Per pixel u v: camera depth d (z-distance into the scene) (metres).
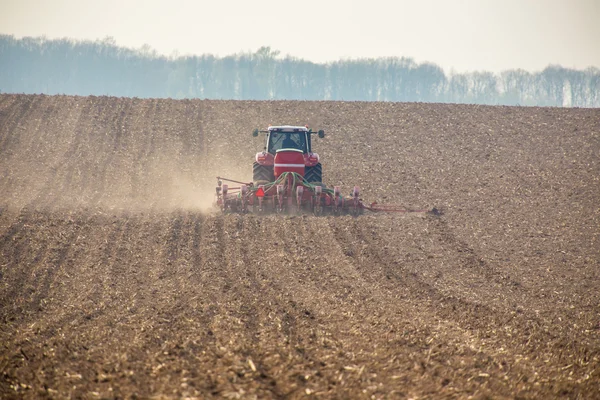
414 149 100.50
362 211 64.38
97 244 51.59
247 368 27.03
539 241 56.38
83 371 27.25
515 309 38.41
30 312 37.25
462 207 69.62
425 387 25.52
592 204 71.19
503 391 25.53
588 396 25.39
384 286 42.47
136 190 75.62
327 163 92.38
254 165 67.50
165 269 45.56
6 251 49.19
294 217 60.31
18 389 25.42
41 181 78.75
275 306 37.22
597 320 36.78
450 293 41.34
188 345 30.23
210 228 56.28
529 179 83.75
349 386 25.28
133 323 34.44
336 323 34.28
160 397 24.09
